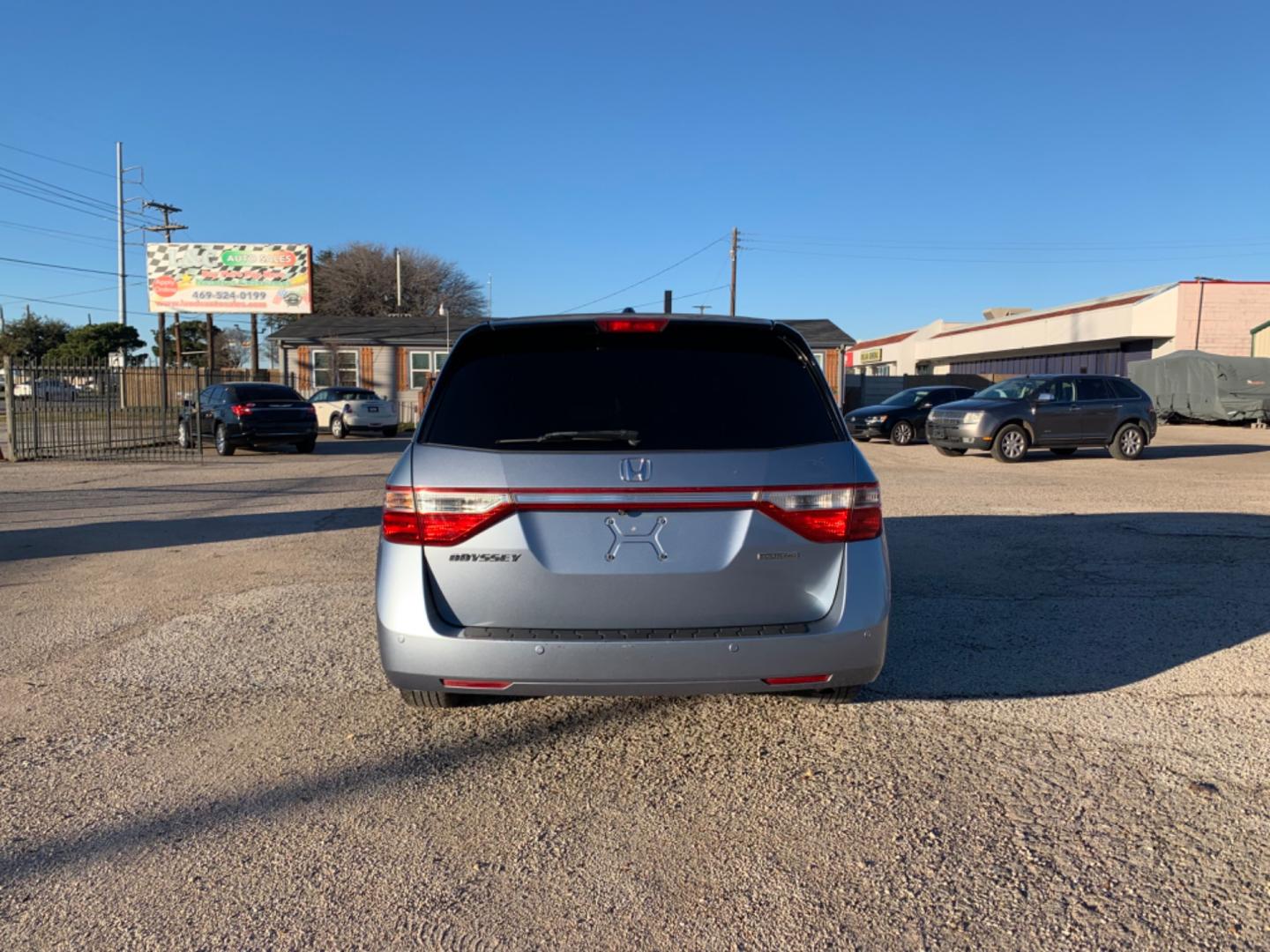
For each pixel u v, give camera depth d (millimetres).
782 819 3078
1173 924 2479
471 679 3191
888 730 3812
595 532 3184
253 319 31844
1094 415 16109
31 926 2502
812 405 3443
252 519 9578
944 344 50625
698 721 3932
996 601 5836
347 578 6711
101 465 16141
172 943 2428
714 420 3311
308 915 2553
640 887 2686
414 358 35594
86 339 57969
